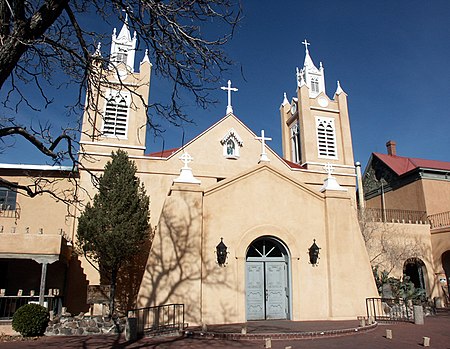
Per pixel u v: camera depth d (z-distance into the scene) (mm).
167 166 22578
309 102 29328
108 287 18062
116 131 23078
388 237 28172
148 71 24266
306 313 16109
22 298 17969
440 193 31891
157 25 6758
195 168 23109
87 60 7051
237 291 15633
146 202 18391
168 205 15602
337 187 18031
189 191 15969
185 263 15047
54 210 21281
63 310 16656
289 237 16828
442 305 27188
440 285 28125
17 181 21469
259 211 16844
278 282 16703
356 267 17484
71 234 20578
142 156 22469
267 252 17141
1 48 4969
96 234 16484
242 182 17016
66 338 13820
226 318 15172
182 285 14766
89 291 17891
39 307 14719
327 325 14328
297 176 25297
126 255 16797
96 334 14852
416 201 32156
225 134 24297
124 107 23609
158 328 13734
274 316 16328
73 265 19594
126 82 23859
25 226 20906
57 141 6504
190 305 14633
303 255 16844
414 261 29109
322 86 31391
